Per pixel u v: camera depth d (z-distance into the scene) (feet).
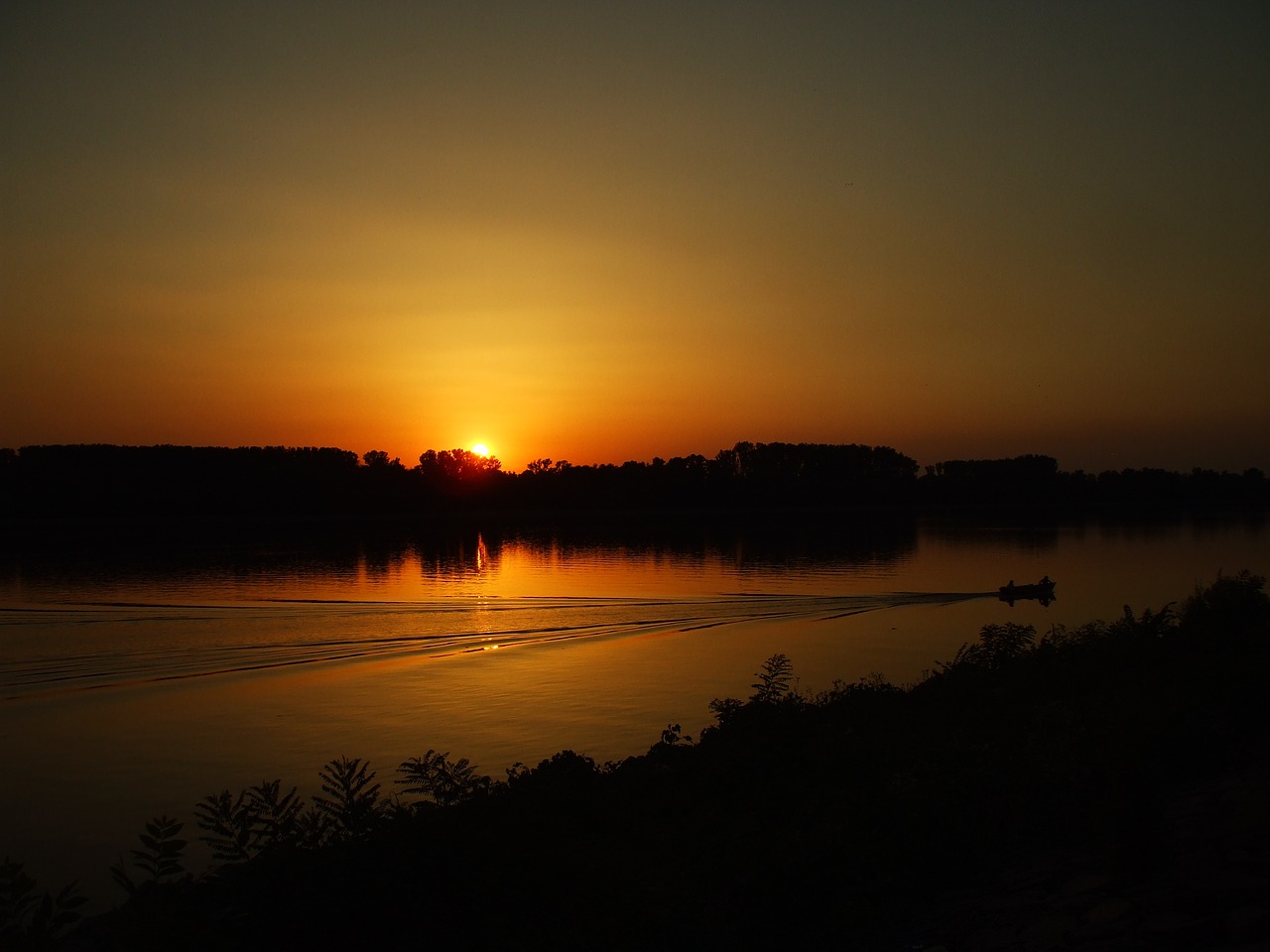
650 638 135.64
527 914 27.35
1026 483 540.52
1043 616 154.81
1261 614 63.87
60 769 71.87
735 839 32.40
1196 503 571.69
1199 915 20.01
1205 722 35.47
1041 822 29.37
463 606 163.84
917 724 49.49
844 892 25.89
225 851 31.83
